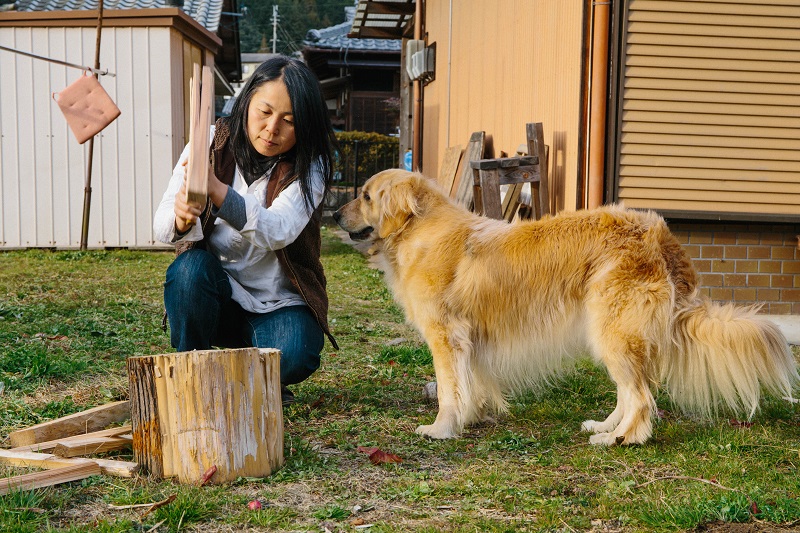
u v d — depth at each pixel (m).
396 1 14.70
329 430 3.69
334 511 2.70
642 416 3.53
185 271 3.45
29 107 10.71
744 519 2.70
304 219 3.30
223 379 2.91
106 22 10.64
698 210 6.46
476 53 10.33
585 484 3.05
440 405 3.78
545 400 4.35
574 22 6.52
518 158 6.85
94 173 10.89
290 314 3.71
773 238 6.70
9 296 7.13
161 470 2.96
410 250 3.95
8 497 2.69
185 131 11.73
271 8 72.12
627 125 6.33
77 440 3.24
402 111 16.94
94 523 2.58
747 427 3.76
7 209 10.83
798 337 5.85
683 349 3.56
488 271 3.79
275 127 3.25
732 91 6.34
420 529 2.57
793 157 6.43
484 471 3.18
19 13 10.53
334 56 27.02
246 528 2.59
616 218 3.72
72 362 4.62
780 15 6.25
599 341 3.59
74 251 10.83
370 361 5.17
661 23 6.24
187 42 11.71
